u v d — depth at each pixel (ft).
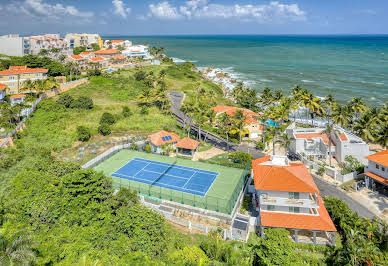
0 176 186.19
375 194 199.72
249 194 199.21
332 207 165.99
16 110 264.11
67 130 276.41
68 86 399.24
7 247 91.66
